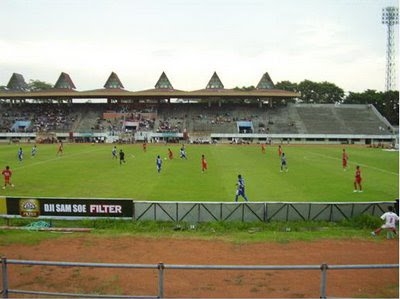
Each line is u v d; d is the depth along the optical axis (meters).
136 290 13.88
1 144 87.69
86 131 101.56
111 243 19.69
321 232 21.59
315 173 42.00
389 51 131.50
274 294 13.57
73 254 18.06
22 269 15.81
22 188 32.88
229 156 60.59
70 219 23.80
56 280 14.77
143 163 50.31
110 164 49.12
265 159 56.16
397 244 19.53
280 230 22.14
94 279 14.88
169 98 115.31
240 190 27.48
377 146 87.25
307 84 163.12
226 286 14.21
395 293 13.75
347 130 102.00
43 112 114.12
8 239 20.23
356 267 9.76
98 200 23.59
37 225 22.84
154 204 23.38
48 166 46.81
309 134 99.75
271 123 106.19
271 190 32.41
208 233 21.44
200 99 120.44
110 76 122.81
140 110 114.12
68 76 126.44
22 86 129.75
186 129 103.19
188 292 13.70
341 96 162.88
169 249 18.78
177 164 49.38
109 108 116.06
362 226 22.67
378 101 140.25
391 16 116.69
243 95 107.62
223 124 105.62
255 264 16.88
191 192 31.38
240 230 22.06
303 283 14.52
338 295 13.57
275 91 113.19
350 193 31.31
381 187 34.00
